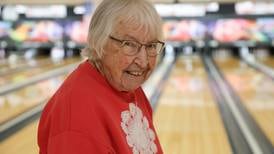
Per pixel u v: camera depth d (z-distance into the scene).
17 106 5.45
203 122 4.76
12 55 13.41
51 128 1.00
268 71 9.23
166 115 5.09
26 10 13.29
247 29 12.46
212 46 12.74
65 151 0.94
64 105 1.00
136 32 1.04
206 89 7.03
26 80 7.91
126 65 1.07
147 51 1.09
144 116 1.29
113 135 1.03
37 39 13.44
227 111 5.31
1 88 6.93
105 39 1.05
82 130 0.96
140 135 1.17
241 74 8.88
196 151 3.71
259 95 6.34
